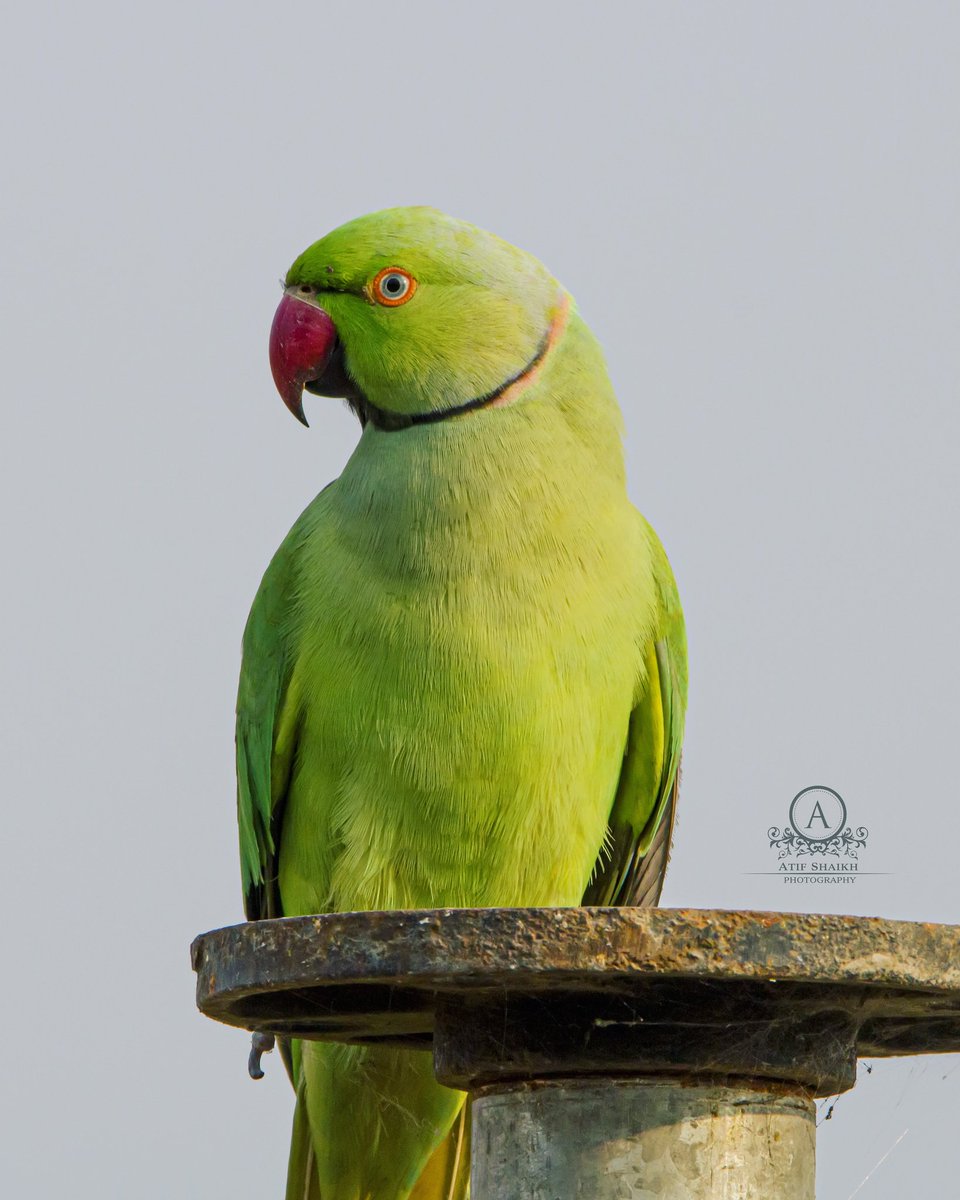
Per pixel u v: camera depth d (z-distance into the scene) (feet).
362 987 23.45
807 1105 23.07
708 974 20.12
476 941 20.49
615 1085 22.22
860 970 20.38
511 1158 22.61
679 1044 21.99
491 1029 22.56
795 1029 22.31
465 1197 31.91
